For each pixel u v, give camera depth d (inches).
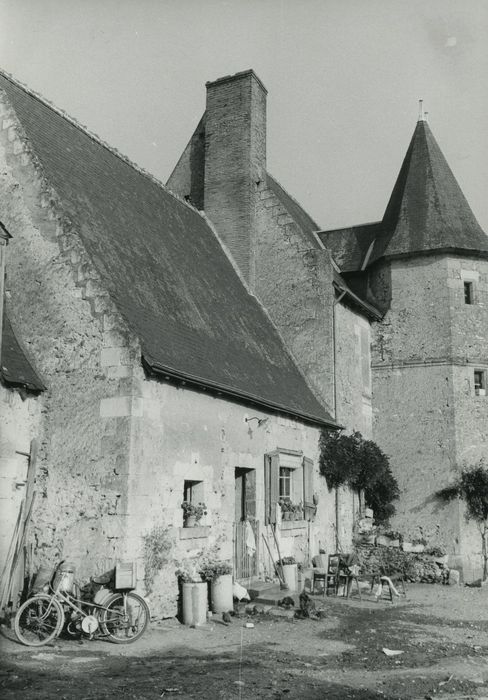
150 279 454.9
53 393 376.8
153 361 361.4
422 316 690.8
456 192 731.4
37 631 312.8
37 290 390.0
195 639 326.6
